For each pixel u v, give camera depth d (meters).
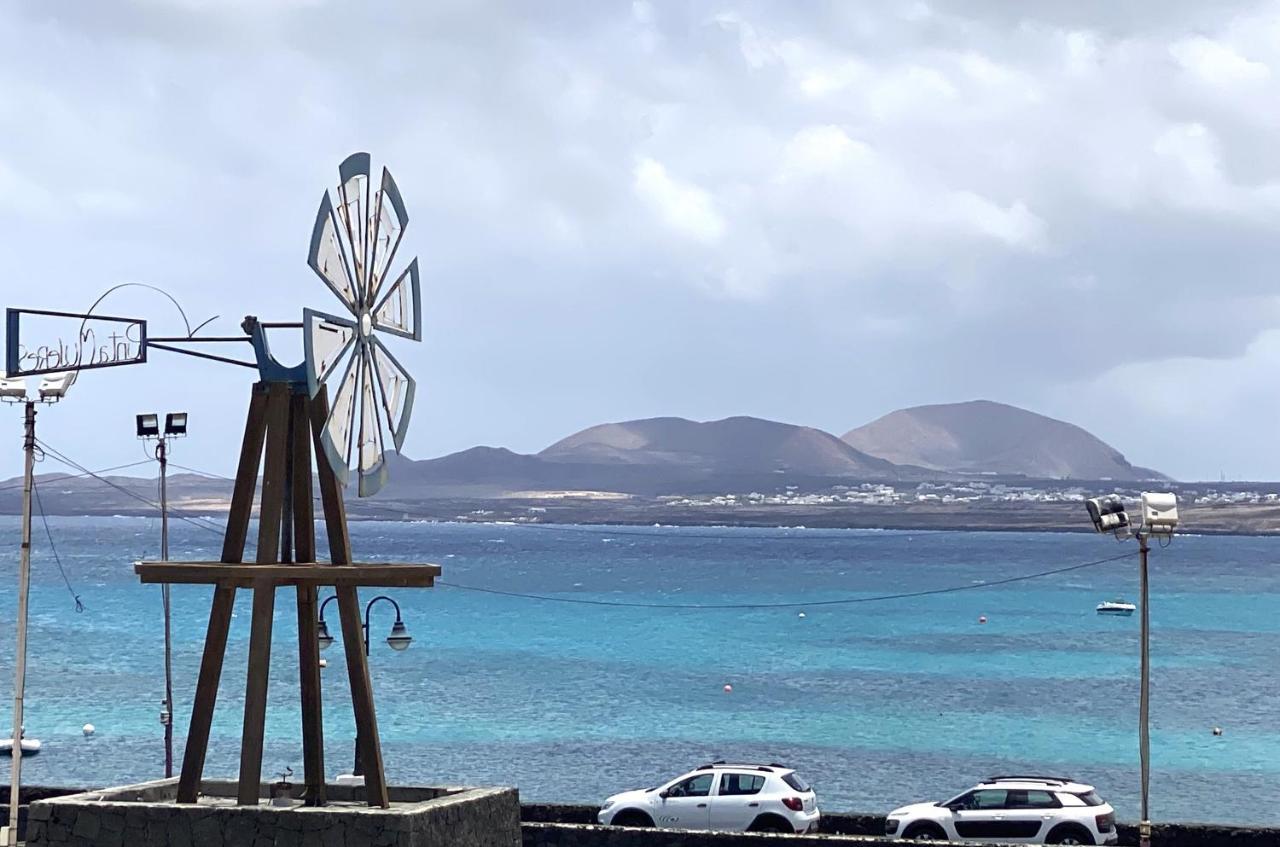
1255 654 120.81
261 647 25.42
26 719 80.69
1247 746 75.06
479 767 67.12
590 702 90.06
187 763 25.44
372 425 27.36
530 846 38.09
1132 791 62.88
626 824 43.91
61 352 26.50
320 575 25.61
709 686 98.50
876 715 85.25
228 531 26.05
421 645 126.94
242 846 24.23
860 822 43.88
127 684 96.19
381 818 23.97
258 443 26.14
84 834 24.70
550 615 162.12
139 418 52.28
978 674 106.06
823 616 160.50
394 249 28.02
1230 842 41.03
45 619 148.75
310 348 24.66
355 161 26.22
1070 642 130.62
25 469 38.25
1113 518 41.84
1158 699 92.62
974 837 41.47
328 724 79.81
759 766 44.28
